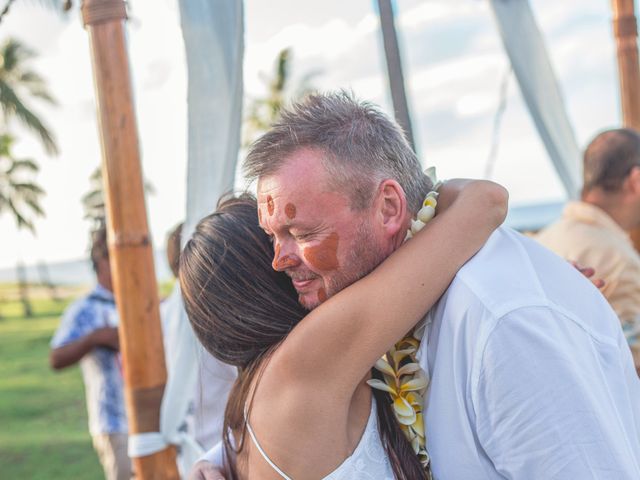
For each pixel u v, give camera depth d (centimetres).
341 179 116
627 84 344
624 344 128
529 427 109
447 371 120
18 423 1204
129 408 229
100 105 221
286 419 117
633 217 248
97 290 357
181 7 224
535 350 110
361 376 117
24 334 2792
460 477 120
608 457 105
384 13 245
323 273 120
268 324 129
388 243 123
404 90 244
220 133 228
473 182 132
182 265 136
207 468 145
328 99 123
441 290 120
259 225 132
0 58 2445
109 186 222
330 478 117
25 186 3116
